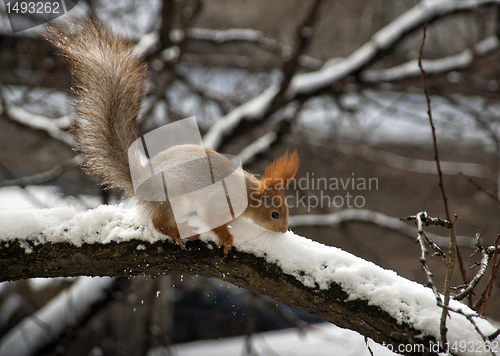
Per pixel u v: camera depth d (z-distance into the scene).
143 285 6.93
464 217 10.49
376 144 11.12
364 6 10.83
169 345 6.91
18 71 7.60
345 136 10.34
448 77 8.80
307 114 10.62
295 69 7.21
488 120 8.30
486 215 10.41
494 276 2.82
